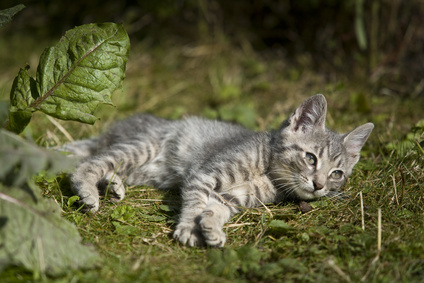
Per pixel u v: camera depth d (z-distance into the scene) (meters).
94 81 0.77
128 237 0.75
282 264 0.72
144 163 0.88
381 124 0.99
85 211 0.79
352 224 0.78
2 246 0.68
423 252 0.73
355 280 0.71
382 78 1.13
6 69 1.15
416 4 1.13
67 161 0.68
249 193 0.83
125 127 0.91
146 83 1.17
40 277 0.68
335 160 0.84
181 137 0.89
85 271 0.70
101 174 0.84
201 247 0.76
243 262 0.72
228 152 0.84
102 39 0.77
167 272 0.71
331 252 0.74
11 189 0.70
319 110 0.85
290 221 0.79
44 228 0.70
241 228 0.79
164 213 0.81
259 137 0.86
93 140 0.92
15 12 0.76
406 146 0.88
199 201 0.80
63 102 0.77
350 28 1.19
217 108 1.09
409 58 1.15
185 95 1.15
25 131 0.83
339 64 1.18
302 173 0.83
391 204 0.81
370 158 0.91
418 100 1.08
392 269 0.72
